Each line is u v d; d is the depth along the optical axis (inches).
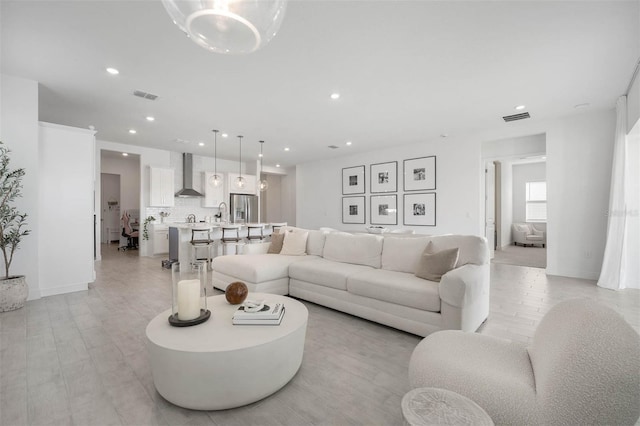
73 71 129.8
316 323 114.0
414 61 122.6
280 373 69.7
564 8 90.8
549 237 204.7
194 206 329.4
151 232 283.0
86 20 95.5
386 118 197.9
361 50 114.0
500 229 344.5
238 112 184.7
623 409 36.3
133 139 256.5
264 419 61.3
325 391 70.9
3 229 129.2
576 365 39.7
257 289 133.6
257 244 177.0
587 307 46.5
